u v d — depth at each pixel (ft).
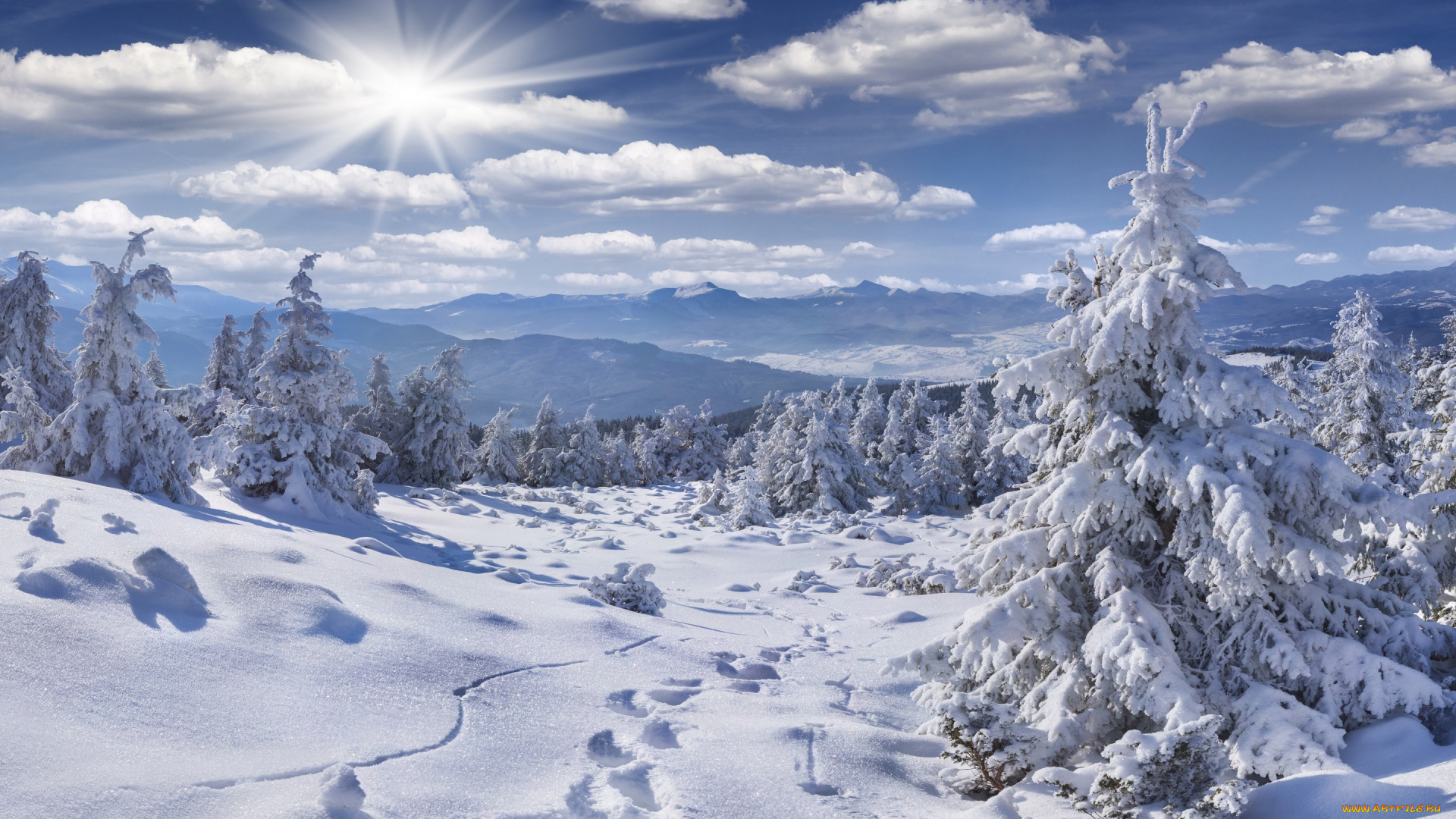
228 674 22.36
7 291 78.54
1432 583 27.84
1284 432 25.86
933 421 145.79
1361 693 21.79
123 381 59.82
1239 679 23.09
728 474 208.23
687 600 56.18
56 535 29.48
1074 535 25.81
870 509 144.05
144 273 60.03
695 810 19.13
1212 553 23.58
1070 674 24.35
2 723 17.13
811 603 58.54
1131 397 26.50
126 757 17.25
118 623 23.15
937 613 49.88
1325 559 22.27
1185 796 20.11
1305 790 18.47
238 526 41.88
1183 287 24.30
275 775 17.69
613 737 23.68
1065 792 20.92
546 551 82.28
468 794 18.58
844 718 28.86
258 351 124.57
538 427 216.95
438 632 29.19
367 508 84.74
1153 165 26.20
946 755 23.72
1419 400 86.07
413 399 147.64
